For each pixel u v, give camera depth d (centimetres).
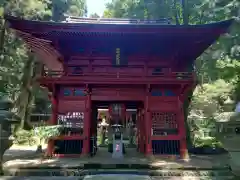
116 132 1582
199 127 2231
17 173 1131
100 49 1650
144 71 1677
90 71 1647
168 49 1659
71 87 1586
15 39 2234
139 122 1927
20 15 2225
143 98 1605
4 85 2047
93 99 1595
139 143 1930
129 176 557
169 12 2228
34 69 2348
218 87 1722
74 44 1611
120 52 1634
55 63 1925
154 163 1281
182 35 1502
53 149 1512
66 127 1554
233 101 1163
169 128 1564
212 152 1772
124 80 1509
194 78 1516
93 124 1762
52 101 1546
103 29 1452
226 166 1193
